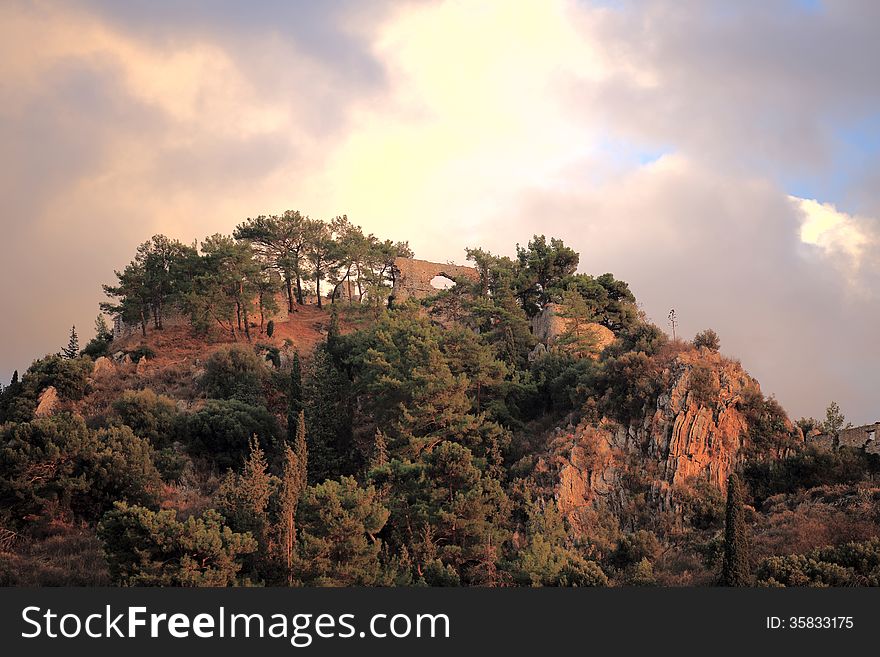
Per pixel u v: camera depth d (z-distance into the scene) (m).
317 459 82.94
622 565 67.56
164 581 56.50
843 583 56.72
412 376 83.94
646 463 77.25
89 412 100.38
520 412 89.75
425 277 130.75
